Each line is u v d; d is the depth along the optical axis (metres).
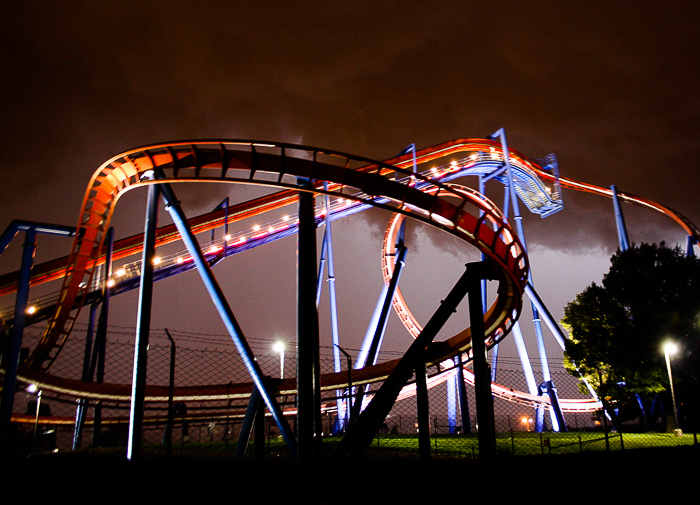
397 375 23.98
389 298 43.78
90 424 34.75
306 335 22.58
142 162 27.09
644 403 43.78
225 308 25.47
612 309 42.91
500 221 26.94
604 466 16.05
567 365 44.84
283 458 24.73
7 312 37.03
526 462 16.06
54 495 11.41
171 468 14.63
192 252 26.38
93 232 31.70
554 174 69.12
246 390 36.62
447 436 38.50
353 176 25.09
